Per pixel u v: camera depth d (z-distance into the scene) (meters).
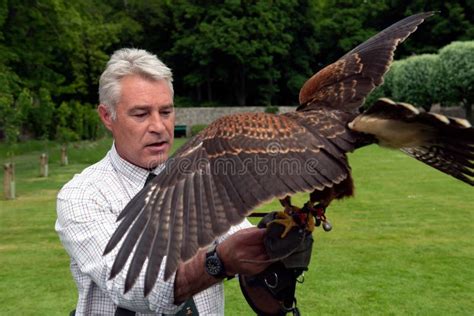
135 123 2.59
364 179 16.94
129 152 2.63
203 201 1.51
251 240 2.19
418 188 15.05
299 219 2.13
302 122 1.74
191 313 2.67
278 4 59.53
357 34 61.62
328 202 2.13
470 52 35.38
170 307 2.17
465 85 35.53
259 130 1.65
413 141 1.70
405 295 6.82
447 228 10.28
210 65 61.28
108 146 30.58
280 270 2.60
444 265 8.01
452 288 7.06
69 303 6.75
